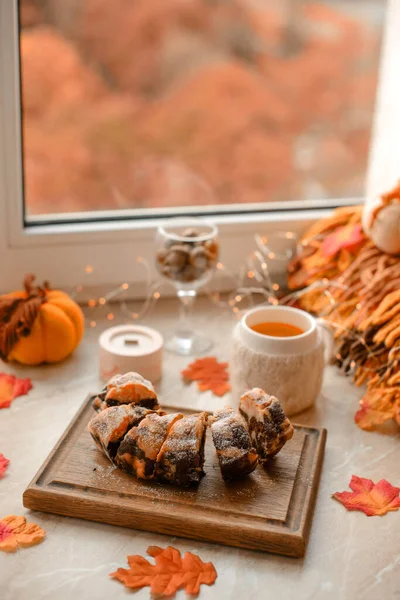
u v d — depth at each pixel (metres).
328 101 1.76
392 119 1.24
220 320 1.21
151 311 1.23
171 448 0.84
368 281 1.09
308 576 0.79
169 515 0.81
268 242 1.27
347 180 1.75
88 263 1.21
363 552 0.81
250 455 0.84
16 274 1.19
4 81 1.08
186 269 1.08
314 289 1.18
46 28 1.67
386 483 0.89
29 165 1.72
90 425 0.88
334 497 0.87
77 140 1.75
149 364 1.04
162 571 0.78
